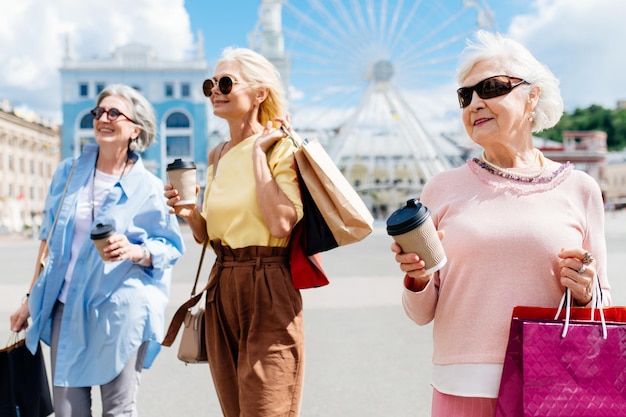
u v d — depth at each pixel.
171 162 2.58
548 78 2.04
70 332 2.78
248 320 2.47
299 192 2.46
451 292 2.00
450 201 2.09
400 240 1.80
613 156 99.44
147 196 3.02
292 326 2.45
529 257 1.90
